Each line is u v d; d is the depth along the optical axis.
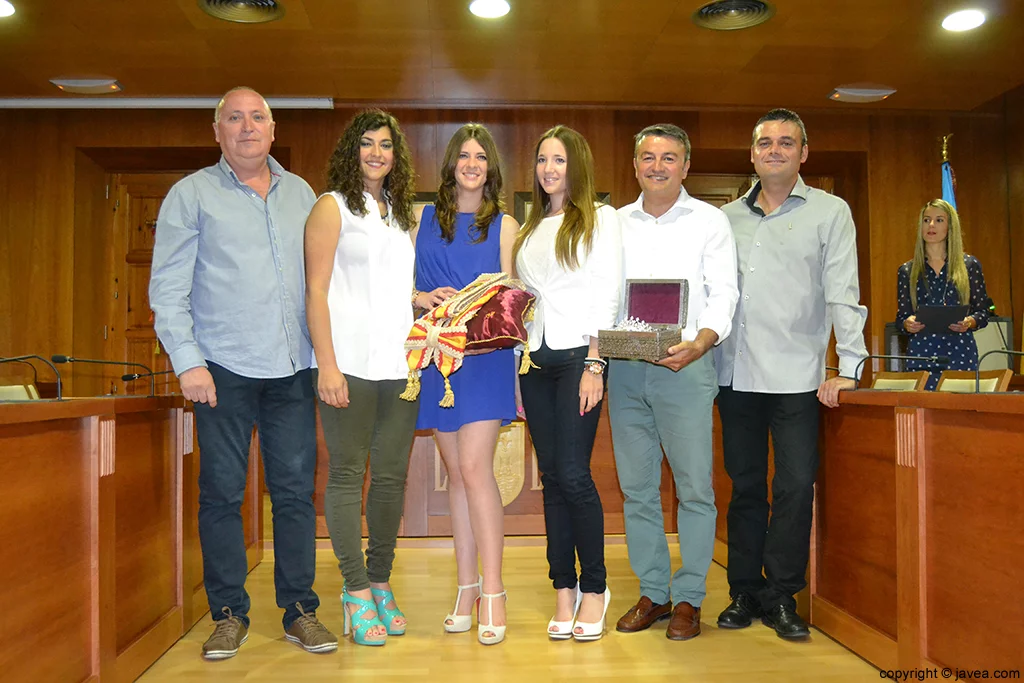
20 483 1.75
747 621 2.74
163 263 2.37
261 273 2.42
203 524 2.45
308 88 6.14
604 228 2.50
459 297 2.41
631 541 2.74
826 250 2.67
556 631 2.58
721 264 2.59
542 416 2.56
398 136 2.57
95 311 6.86
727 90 6.24
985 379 3.31
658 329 2.43
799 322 2.66
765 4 4.84
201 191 2.42
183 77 5.89
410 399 2.40
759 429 2.78
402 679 2.23
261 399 2.53
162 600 2.56
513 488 4.18
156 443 2.54
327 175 2.54
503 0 4.74
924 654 2.10
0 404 1.66
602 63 5.71
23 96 6.19
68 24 4.99
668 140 2.58
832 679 2.23
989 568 1.86
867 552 2.41
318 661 2.39
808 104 6.52
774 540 2.65
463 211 2.63
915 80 6.05
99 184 6.94
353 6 4.81
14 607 1.72
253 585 3.41
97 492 2.07
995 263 6.70
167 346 2.32
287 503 2.53
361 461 2.52
